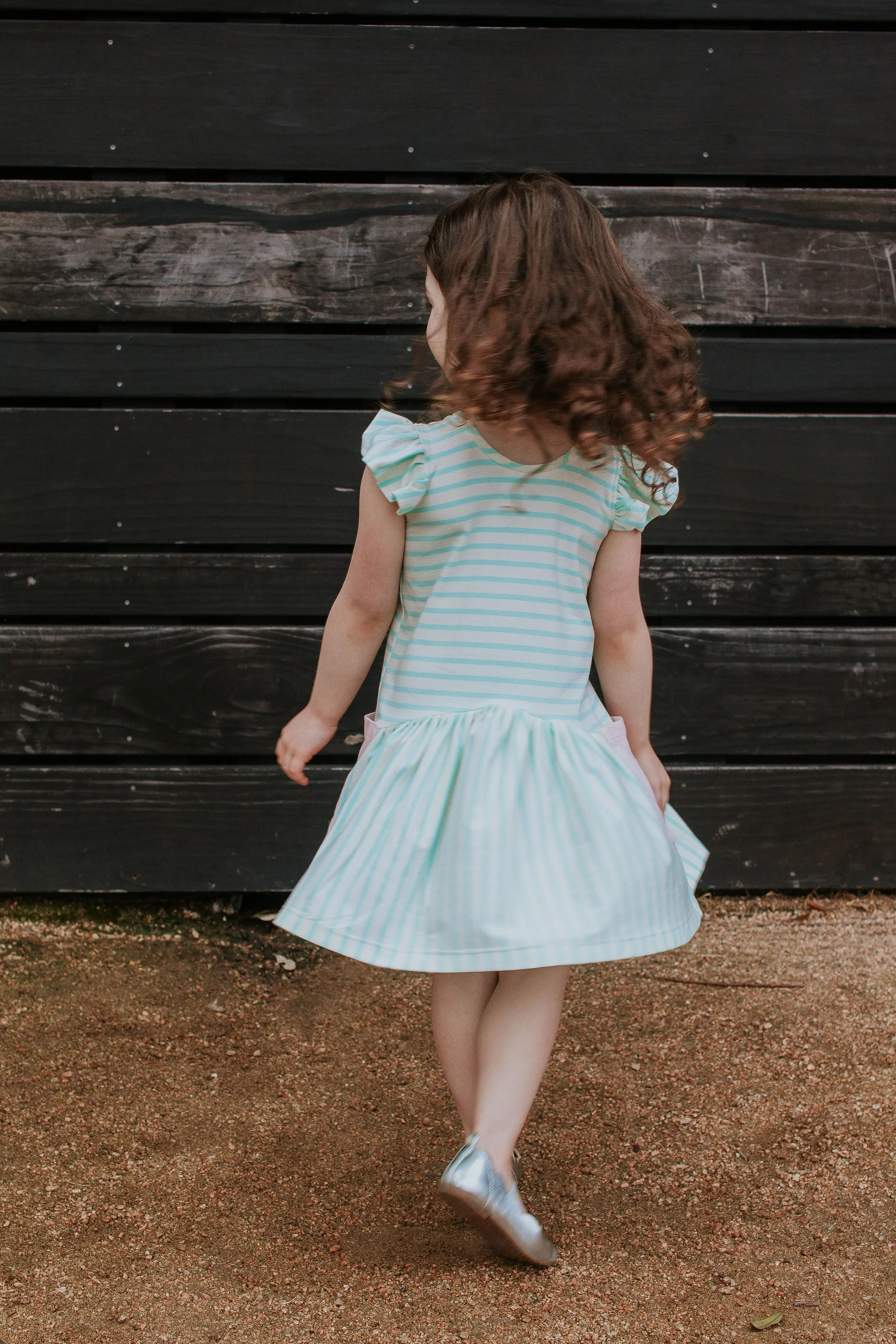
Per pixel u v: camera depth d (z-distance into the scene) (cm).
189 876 276
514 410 149
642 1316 149
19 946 263
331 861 157
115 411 262
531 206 156
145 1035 228
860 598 275
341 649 169
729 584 273
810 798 280
